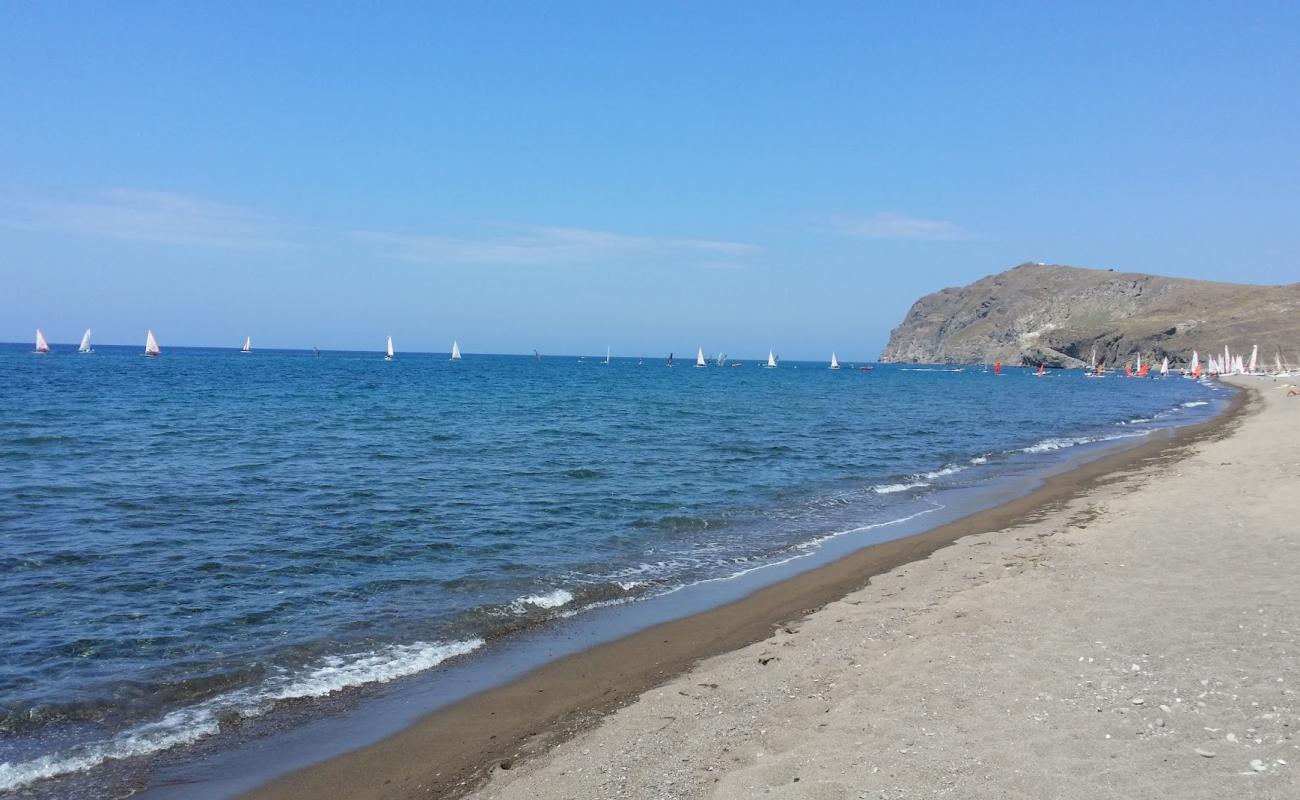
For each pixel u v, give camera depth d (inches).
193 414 1669.5
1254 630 314.7
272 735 305.0
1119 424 1818.4
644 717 297.9
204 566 534.6
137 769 278.4
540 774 256.4
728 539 653.3
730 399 2605.8
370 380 3526.1
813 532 679.7
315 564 546.3
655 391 3107.8
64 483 830.5
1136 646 309.3
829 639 376.8
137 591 480.1
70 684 346.6
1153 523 573.9
